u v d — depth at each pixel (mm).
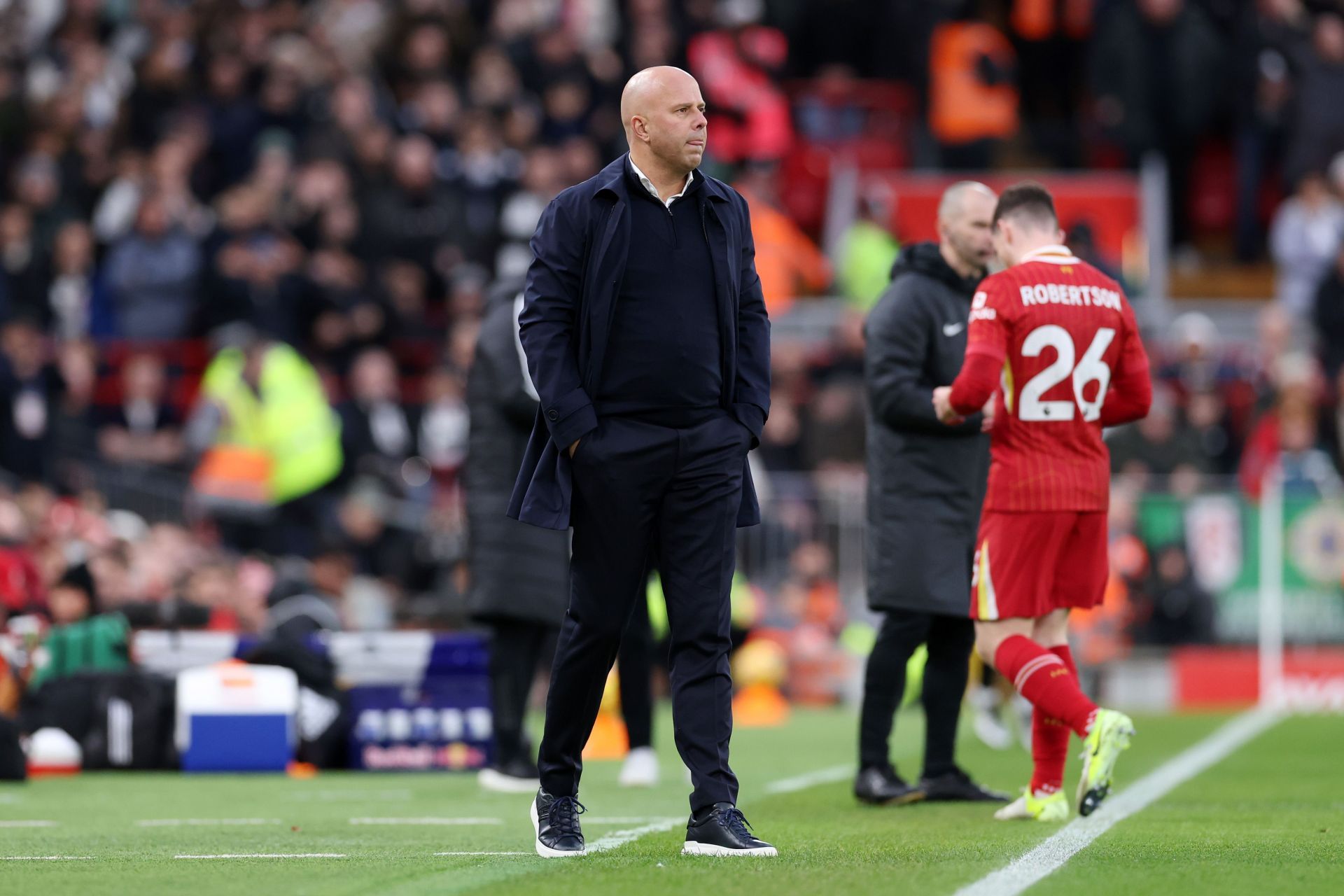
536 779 32656
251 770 36938
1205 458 57281
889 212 73125
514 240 66500
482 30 77938
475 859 20953
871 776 28156
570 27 76188
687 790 31250
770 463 60812
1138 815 26281
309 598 40375
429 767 37531
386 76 74812
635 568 20625
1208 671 55531
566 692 20953
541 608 31656
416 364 63219
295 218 64750
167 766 37344
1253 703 55500
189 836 24266
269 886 18766
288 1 73062
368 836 24031
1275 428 58875
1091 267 24672
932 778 28562
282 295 61906
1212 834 23328
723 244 20688
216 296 61688
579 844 21078
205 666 39844
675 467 20406
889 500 27797
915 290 27766
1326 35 73375
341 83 69500
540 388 20328
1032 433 24250
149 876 19750
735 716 53875
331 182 65125
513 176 66938
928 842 22391
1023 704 41844
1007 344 24172
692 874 19125
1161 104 74688
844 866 19797
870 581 27969
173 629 42375
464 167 66750
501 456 31562
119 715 37188
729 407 20812
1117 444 56312
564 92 71000
